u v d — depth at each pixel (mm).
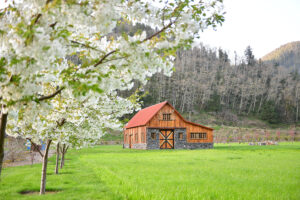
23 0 3025
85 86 3049
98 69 3836
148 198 6547
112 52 3670
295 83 126812
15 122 5383
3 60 3115
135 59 3408
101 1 3094
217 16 3619
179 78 111812
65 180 9500
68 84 3662
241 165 14844
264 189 8195
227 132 69688
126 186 8016
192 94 105250
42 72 4145
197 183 9117
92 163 15594
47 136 7348
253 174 11367
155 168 13297
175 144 36344
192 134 37438
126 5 3650
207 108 98875
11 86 3105
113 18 3180
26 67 3004
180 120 37219
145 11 3559
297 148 33438
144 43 3369
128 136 43250
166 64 3557
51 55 2936
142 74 3891
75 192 7461
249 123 89312
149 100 87750
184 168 13281
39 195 7129
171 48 3328
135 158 19953
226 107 102875
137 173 11477
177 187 8164
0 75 3141
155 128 35844
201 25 3568
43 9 2838
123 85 4355
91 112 7523
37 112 3850
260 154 23812
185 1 3453
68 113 6773
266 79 128750
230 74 127250
